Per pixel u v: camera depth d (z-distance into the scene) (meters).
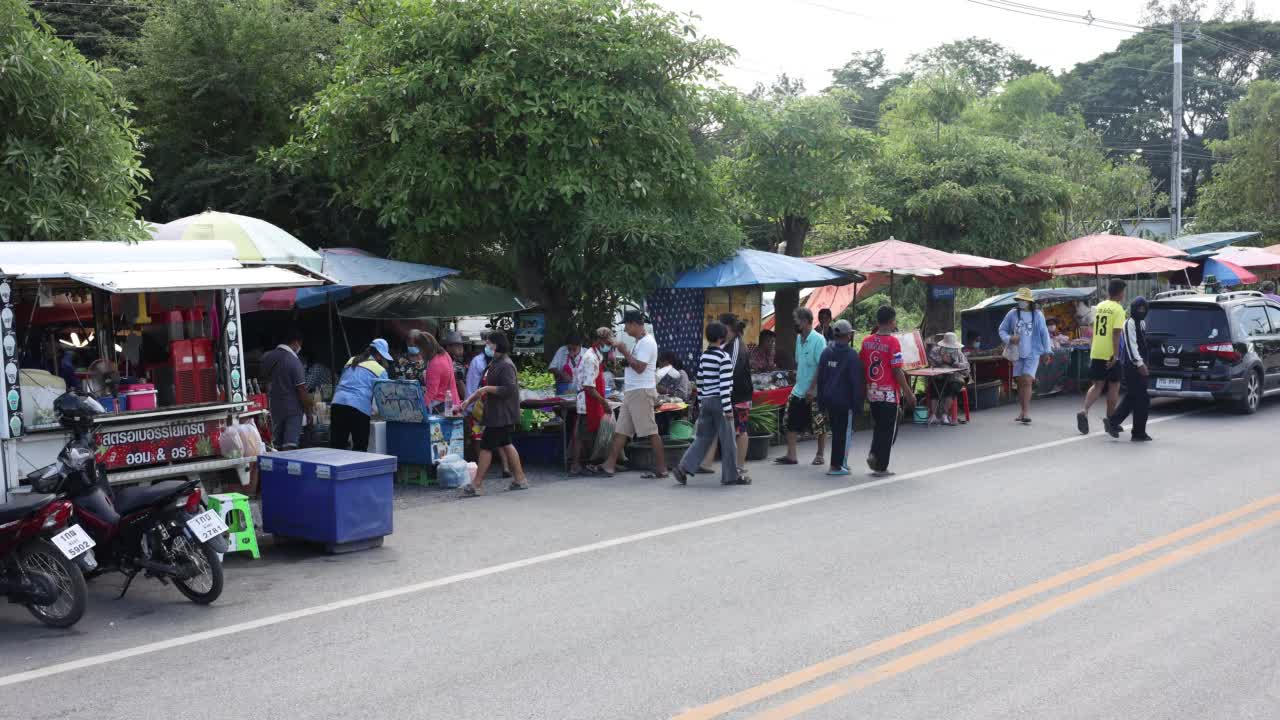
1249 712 5.05
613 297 16.14
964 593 7.10
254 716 5.23
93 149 10.88
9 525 6.95
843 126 19.25
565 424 12.62
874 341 11.84
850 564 7.94
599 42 15.07
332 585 7.79
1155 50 62.19
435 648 6.24
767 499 10.66
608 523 9.70
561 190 14.47
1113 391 14.29
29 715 5.33
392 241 18.06
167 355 9.44
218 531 7.29
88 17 23.22
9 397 7.97
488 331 13.45
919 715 5.06
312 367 14.00
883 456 11.88
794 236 19.91
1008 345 16.19
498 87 14.49
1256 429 14.77
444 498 11.20
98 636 6.68
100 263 8.50
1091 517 9.36
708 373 11.43
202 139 19.48
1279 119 38.97
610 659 5.95
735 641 6.21
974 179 24.53
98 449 8.36
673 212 15.85
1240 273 24.77
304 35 19.55
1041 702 5.20
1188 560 7.81
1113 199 34.72
